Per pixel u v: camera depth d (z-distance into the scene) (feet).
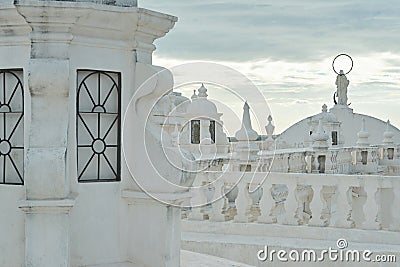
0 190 21.03
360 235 32.94
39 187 19.49
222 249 32.65
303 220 35.81
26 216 19.60
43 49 19.92
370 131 93.97
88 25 20.57
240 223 34.86
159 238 21.50
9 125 21.25
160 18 21.95
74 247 20.95
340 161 72.02
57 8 19.52
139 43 21.90
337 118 88.48
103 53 21.33
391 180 33.01
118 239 21.93
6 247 20.95
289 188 34.68
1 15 20.17
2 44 20.80
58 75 19.56
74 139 20.86
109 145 21.90
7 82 21.22
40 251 19.60
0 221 21.04
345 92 96.73
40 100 19.80
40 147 19.71
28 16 19.51
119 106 21.91
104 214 21.61
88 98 21.38
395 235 32.45
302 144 77.51
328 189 35.09
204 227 35.24
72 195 20.40
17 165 21.06
